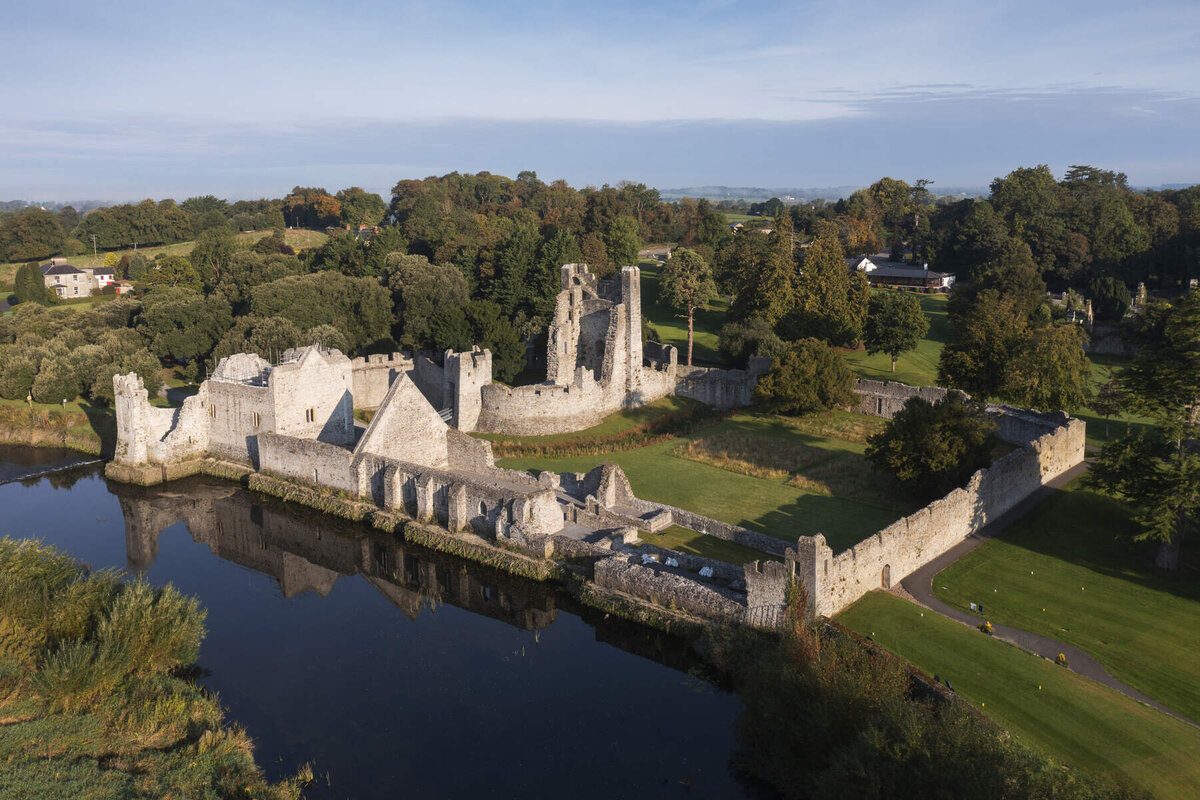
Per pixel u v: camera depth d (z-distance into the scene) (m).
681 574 51.38
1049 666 40.72
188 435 79.31
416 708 42.03
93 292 176.75
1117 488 52.22
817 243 123.56
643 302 154.38
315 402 76.62
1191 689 39.56
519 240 133.12
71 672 38.78
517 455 79.88
